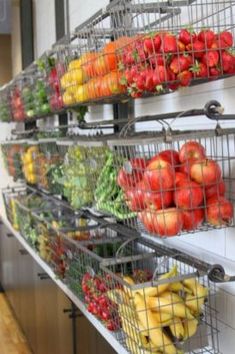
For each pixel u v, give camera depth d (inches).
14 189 182.1
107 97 72.1
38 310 129.4
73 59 84.8
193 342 62.5
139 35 58.2
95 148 72.5
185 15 70.4
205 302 63.8
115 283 66.2
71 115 132.6
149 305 58.6
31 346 146.1
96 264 78.1
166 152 54.7
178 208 53.2
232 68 52.7
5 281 196.9
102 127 104.9
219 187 54.7
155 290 59.1
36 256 124.7
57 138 106.0
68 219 105.7
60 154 105.6
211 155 67.1
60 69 91.7
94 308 73.6
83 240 85.1
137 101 91.8
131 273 73.5
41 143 118.1
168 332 59.4
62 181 98.8
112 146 63.4
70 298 92.2
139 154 65.3
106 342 74.5
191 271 71.5
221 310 66.1
